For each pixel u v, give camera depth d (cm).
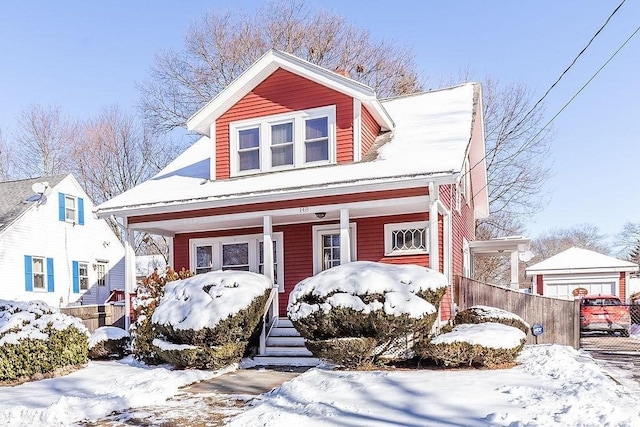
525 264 3847
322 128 1226
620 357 1059
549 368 786
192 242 1416
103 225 2578
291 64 1220
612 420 493
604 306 1636
